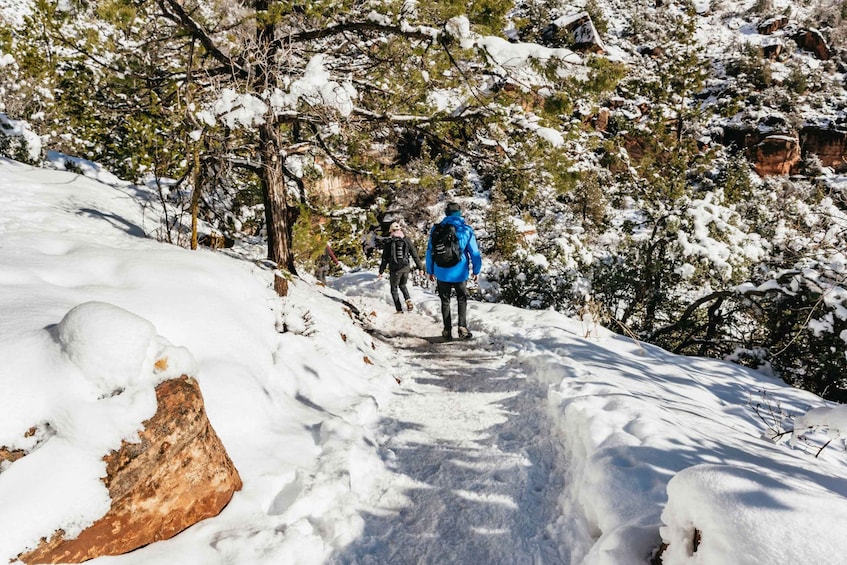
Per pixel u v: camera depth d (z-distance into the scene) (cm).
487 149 642
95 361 204
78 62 658
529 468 303
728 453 273
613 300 1119
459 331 630
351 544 239
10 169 650
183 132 505
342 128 597
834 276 647
